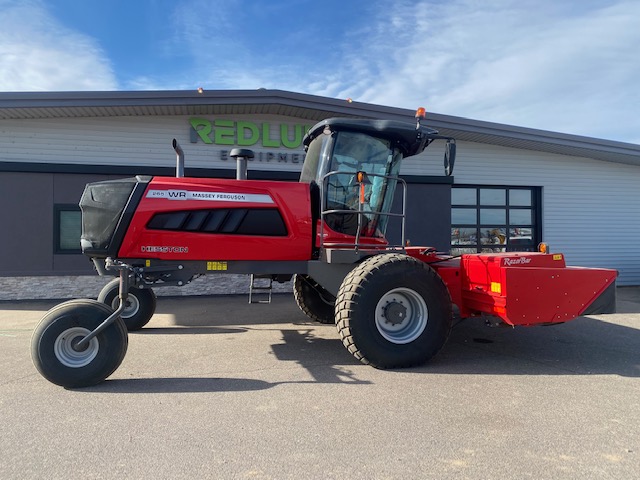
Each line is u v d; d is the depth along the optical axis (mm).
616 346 5629
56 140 9469
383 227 5719
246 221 4965
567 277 4738
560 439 3041
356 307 4449
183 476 2555
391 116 9875
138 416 3369
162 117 9922
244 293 10062
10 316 7551
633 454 2840
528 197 12250
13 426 3199
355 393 3881
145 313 6363
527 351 5375
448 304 4750
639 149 11344
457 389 4004
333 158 5332
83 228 4805
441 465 2691
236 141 10203
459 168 11555
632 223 12648
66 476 2549
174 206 4781
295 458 2760
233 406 3568
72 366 3912
